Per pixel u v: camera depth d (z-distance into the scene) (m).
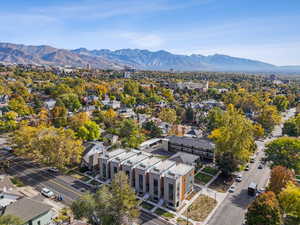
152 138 93.38
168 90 188.75
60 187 54.78
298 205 41.41
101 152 67.31
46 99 142.88
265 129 110.00
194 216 45.22
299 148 58.66
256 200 40.47
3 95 133.00
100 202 39.03
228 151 61.53
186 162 64.31
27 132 69.62
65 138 64.88
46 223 41.28
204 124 118.00
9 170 62.72
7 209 40.12
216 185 57.53
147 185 52.31
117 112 125.94
